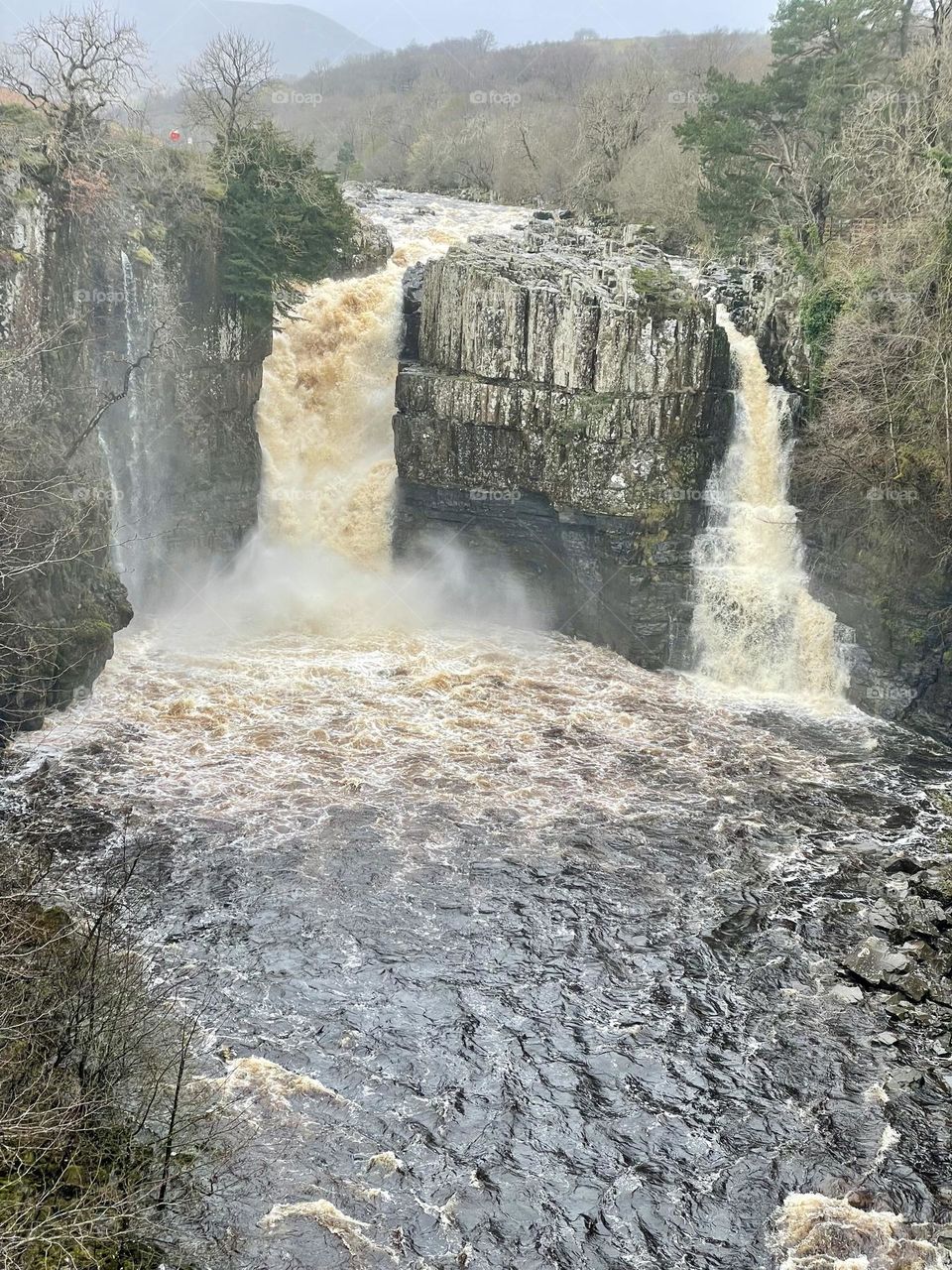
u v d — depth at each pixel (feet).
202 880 114.42
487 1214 80.38
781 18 223.71
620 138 305.32
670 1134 88.33
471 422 183.52
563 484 177.47
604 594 181.47
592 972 105.70
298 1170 81.97
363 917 111.24
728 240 228.63
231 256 177.99
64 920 92.32
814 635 170.71
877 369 160.56
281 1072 90.48
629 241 218.79
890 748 153.58
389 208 266.16
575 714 158.71
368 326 196.24
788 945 110.63
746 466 181.16
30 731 139.64
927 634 157.38
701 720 160.35
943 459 152.87
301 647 173.27
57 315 147.64
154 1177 73.67
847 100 212.23
